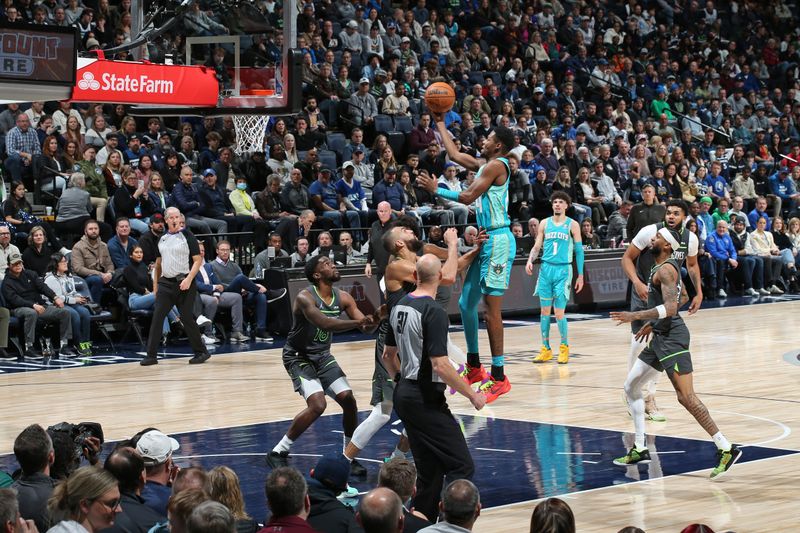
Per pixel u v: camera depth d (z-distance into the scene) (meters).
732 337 18.67
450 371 7.53
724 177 29.41
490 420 11.93
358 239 21.78
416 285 8.66
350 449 9.39
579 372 15.12
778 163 31.61
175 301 16.16
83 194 18.86
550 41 31.23
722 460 9.31
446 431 7.68
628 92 31.33
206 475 5.93
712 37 35.66
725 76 34.41
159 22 12.31
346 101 25.06
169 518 5.38
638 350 11.66
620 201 25.59
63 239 18.77
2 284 16.83
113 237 18.31
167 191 20.58
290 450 10.53
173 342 18.55
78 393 13.68
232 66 12.06
